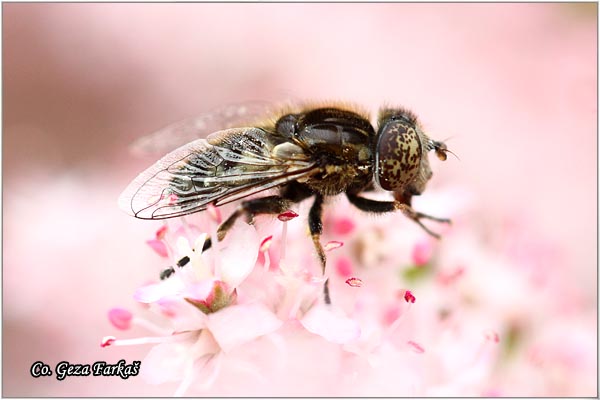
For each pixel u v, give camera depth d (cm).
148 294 8
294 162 8
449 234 9
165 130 9
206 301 8
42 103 13
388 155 8
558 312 9
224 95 13
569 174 12
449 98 12
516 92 13
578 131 12
